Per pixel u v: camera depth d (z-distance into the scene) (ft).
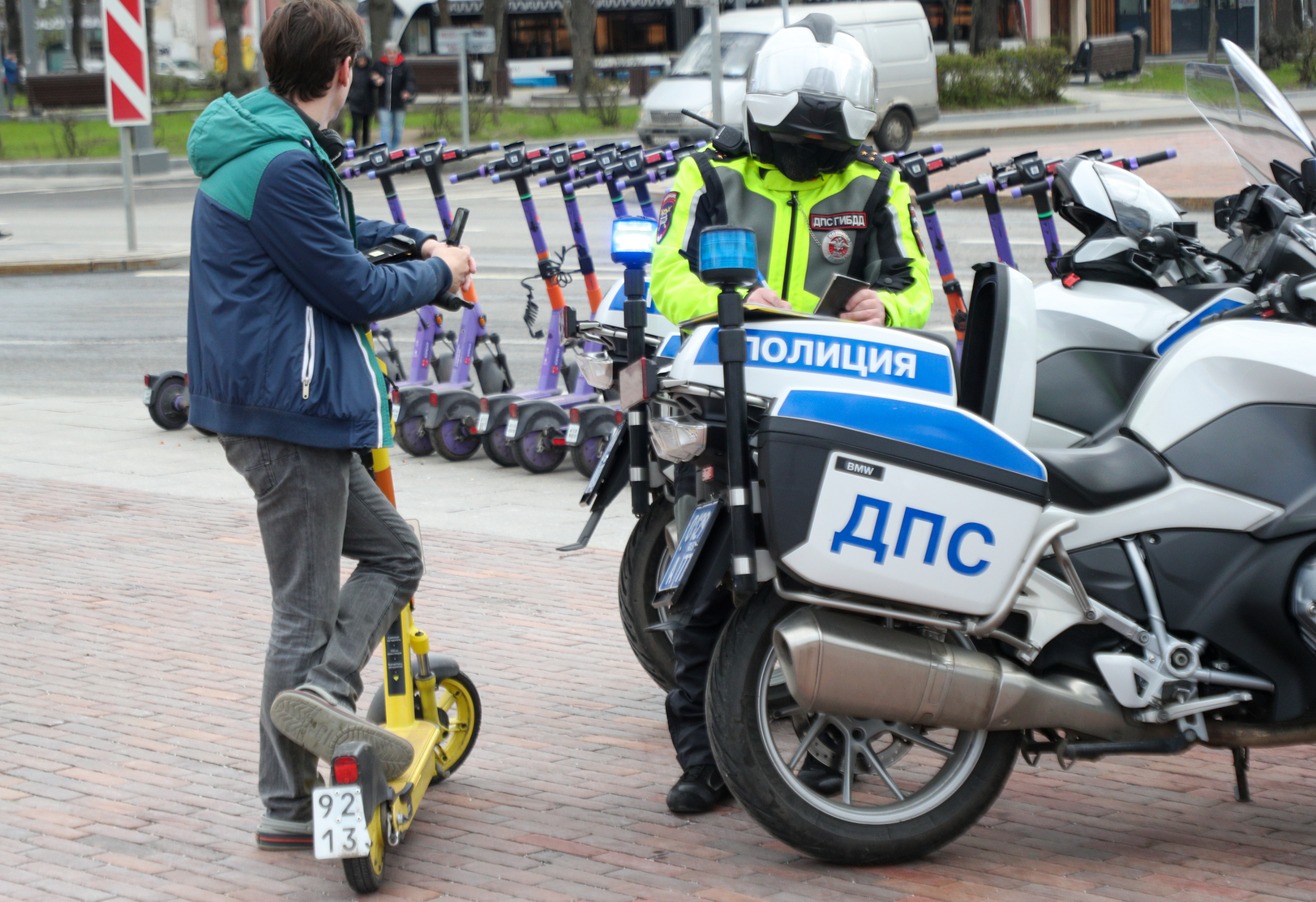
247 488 27.20
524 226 65.16
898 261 13.93
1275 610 11.87
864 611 11.27
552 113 115.34
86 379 39.22
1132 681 11.75
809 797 11.58
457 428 29.43
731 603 12.92
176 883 11.56
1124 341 15.60
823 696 11.19
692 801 12.95
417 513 25.21
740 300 11.27
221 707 15.79
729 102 80.48
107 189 89.86
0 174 97.55
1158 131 90.58
